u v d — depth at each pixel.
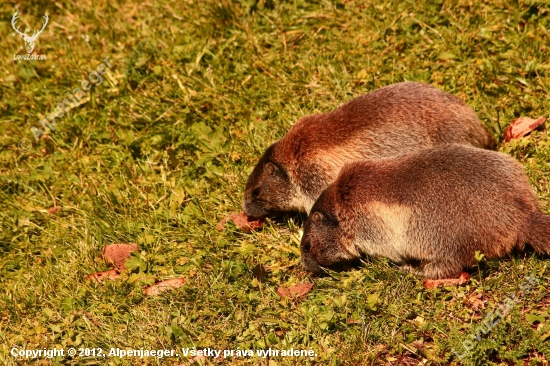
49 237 10.59
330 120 10.15
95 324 8.83
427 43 12.43
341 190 9.12
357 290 8.61
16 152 12.41
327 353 7.80
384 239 8.95
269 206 10.36
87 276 9.59
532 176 9.59
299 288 8.84
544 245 8.12
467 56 11.98
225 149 11.32
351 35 12.85
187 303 8.86
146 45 13.48
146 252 9.91
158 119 12.12
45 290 9.51
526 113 10.81
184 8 14.22
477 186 8.28
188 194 10.82
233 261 9.36
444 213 8.39
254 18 13.62
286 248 9.54
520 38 11.95
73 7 15.30
